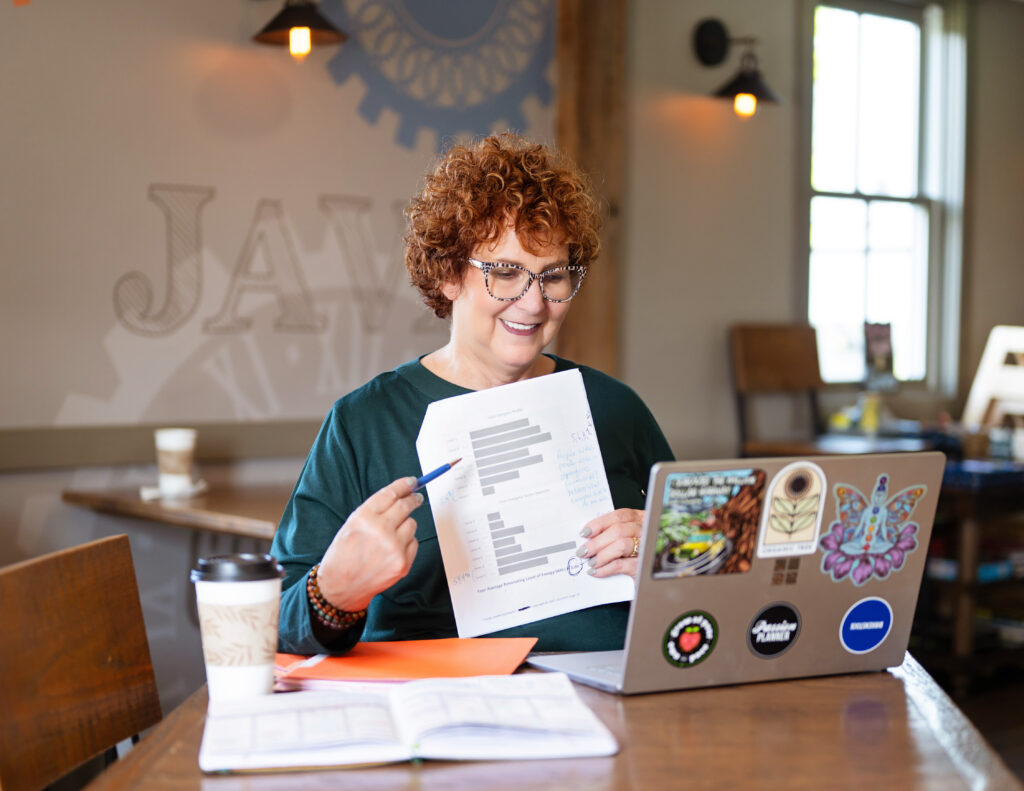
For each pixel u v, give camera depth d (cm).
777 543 109
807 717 103
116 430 320
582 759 92
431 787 85
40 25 306
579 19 410
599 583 133
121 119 319
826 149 512
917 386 552
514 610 130
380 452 145
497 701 99
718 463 104
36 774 107
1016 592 420
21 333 306
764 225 487
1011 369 518
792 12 490
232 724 93
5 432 303
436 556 140
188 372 333
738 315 481
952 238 556
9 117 303
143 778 88
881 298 537
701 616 108
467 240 138
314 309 355
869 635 117
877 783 88
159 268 327
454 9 381
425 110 376
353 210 362
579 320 423
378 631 141
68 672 114
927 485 115
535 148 146
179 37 327
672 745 95
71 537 316
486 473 132
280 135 346
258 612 102
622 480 158
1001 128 571
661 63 450
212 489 313
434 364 154
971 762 93
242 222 341
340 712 96
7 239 304
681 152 458
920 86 549
